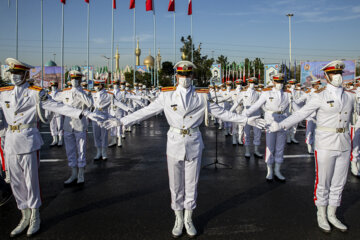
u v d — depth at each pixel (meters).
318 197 3.92
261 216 4.26
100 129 7.72
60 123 9.70
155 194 5.18
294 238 3.64
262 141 10.59
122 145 9.92
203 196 5.07
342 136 3.85
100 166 7.16
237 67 46.06
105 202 4.82
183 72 3.63
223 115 4.05
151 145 9.85
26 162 3.80
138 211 4.45
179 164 3.77
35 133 3.98
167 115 3.77
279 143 5.94
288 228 3.89
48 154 8.54
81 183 5.76
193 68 3.72
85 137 5.81
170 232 3.80
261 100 6.08
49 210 4.53
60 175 6.41
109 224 4.03
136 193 5.24
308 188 5.47
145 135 12.09
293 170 6.73
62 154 8.53
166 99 3.76
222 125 13.81
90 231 3.84
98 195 5.15
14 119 3.83
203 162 7.48
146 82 46.12
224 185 5.66
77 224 4.04
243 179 6.04
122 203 4.77
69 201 4.88
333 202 3.93
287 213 4.36
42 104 3.97
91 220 4.16
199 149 3.81
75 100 5.95
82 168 5.76
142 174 6.43
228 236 3.69
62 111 4.09
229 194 5.16
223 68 42.47
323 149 3.88
